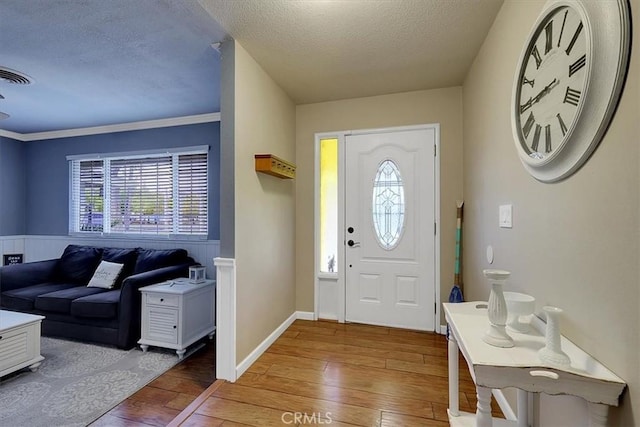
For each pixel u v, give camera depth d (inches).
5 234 168.4
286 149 117.9
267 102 101.4
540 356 37.5
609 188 33.9
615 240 33.1
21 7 69.7
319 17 73.0
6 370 82.7
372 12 71.2
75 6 69.5
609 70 33.0
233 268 80.3
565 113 40.5
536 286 52.0
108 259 138.9
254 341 91.4
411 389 76.1
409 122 116.7
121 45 86.4
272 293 104.7
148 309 103.0
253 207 91.4
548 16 44.8
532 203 53.2
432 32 78.8
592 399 33.7
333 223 127.3
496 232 72.2
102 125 159.2
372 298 121.0
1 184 167.0
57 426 65.6
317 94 118.6
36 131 169.0
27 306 116.6
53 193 169.8
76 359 96.7
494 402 73.0
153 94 121.0
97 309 105.2
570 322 42.0
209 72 102.7
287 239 119.0
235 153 81.6
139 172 155.4
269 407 69.2
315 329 116.0
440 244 113.3
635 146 30.1
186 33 79.9
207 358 98.2
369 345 101.7
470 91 98.6
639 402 30.3
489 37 77.7
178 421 64.6
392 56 91.0
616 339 33.2
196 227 146.5
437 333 112.6
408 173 117.1
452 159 112.3
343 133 123.9
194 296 105.8
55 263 146.1
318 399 72.1
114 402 74.0
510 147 63.1
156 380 84.3
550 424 47.9
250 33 79.5
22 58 93.4
